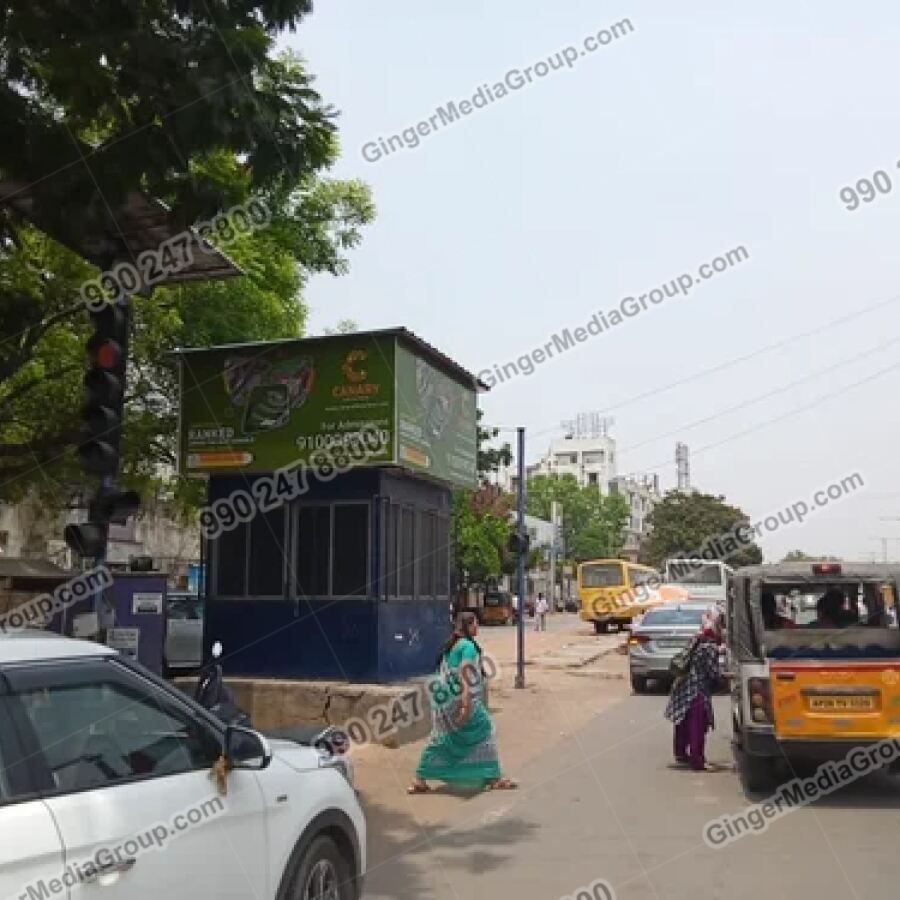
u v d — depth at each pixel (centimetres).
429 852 791
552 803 959
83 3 769
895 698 934
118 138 818
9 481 1467
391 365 1336
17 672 400
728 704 1716
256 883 467
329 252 1720
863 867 730
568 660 2581
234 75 788
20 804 372
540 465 11012
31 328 1167
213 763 463
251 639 1402
